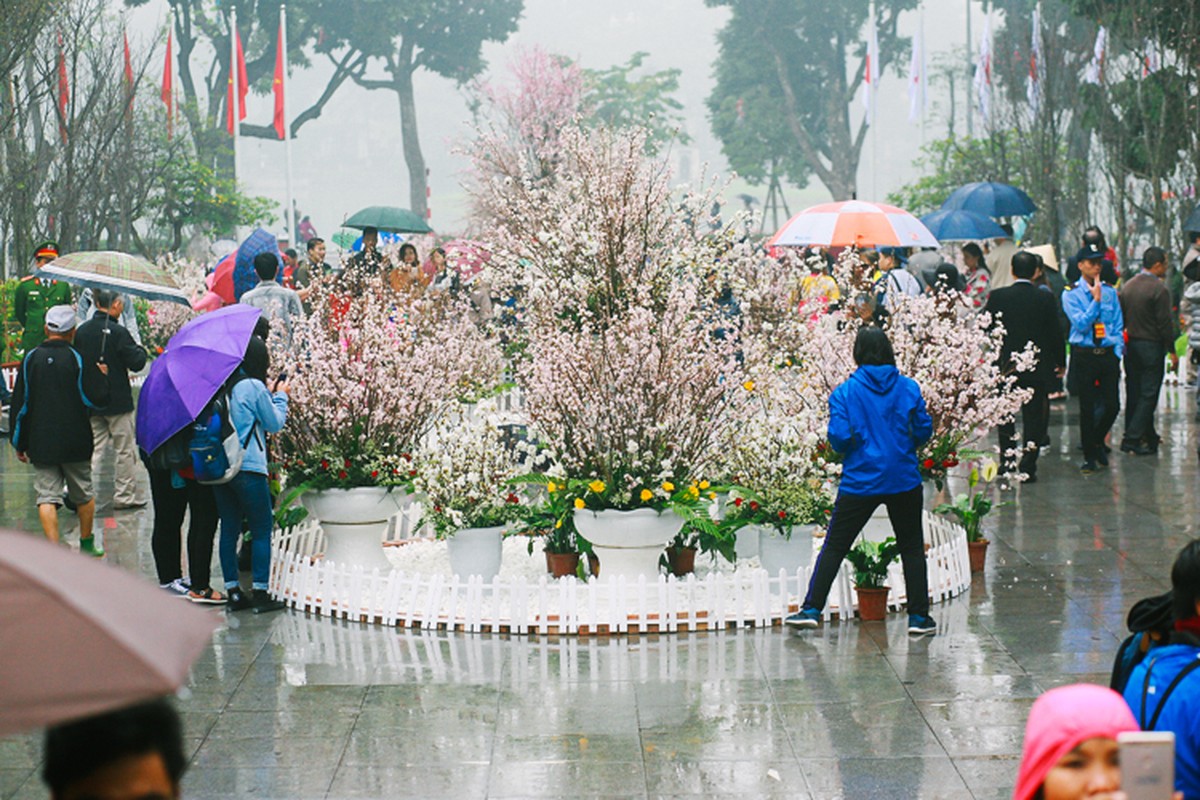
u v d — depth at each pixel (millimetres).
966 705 6703
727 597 8469
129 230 34562
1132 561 9914
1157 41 26078
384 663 7535
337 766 6008
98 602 2512
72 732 2445
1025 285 13344
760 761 5984
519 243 11008
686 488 8375
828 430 7969
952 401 9672
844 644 7793
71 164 27438
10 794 5801
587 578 8727
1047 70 35219
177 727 2543
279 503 9219
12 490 13758
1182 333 21281
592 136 11172
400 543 10383
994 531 11078
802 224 14273
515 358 13023
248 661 7621
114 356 12250
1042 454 14922
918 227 14492
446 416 9648
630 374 8344
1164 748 2805
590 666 7410
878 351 7930
